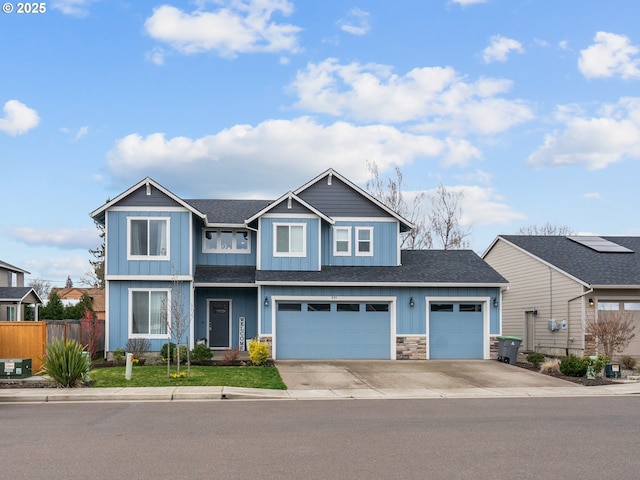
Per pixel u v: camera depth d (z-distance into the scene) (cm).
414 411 1516
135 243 2688
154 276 2673
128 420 1372
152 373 2189
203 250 3003
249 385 1956
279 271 2800
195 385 1933
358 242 2952
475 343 2769
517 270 3425
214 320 3012
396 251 2953
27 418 1405
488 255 3828
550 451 1040
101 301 5544
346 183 2964
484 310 2775
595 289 2838
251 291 3027
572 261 3097
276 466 938
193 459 984
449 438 1151
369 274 2800
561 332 2986
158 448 1065
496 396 1841
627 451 1042
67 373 1884
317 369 2373
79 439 1148
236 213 3089
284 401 1734
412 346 2736
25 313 4441
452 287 2761
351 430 1236
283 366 2450
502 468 925
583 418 1398
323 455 1009
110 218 2691
